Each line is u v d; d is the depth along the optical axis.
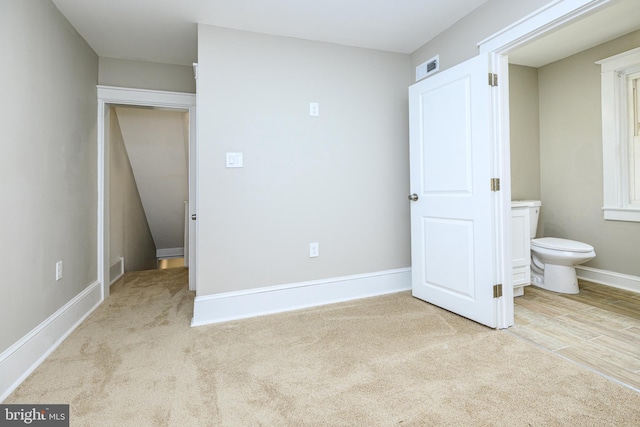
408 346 1.86
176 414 1.30
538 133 3.54
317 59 2.62
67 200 2.21
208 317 2.30
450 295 2.38
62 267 2.11
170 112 3.78
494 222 2.05
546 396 1.38
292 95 2.54
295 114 2.55
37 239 1.81
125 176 4.01
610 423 1.21
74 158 2.33
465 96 2.19
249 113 2.41
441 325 2.15
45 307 1.88
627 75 2.88
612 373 1.55
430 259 2.56
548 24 1.74
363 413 1.29
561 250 2.74
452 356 1.73
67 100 2.22
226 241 2.36
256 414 1.29
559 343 1.88
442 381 1.50
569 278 2.80
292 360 1.72
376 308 2.50
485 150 2.06
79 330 2.17
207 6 2.09
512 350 1.79
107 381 1.54
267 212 2.47
